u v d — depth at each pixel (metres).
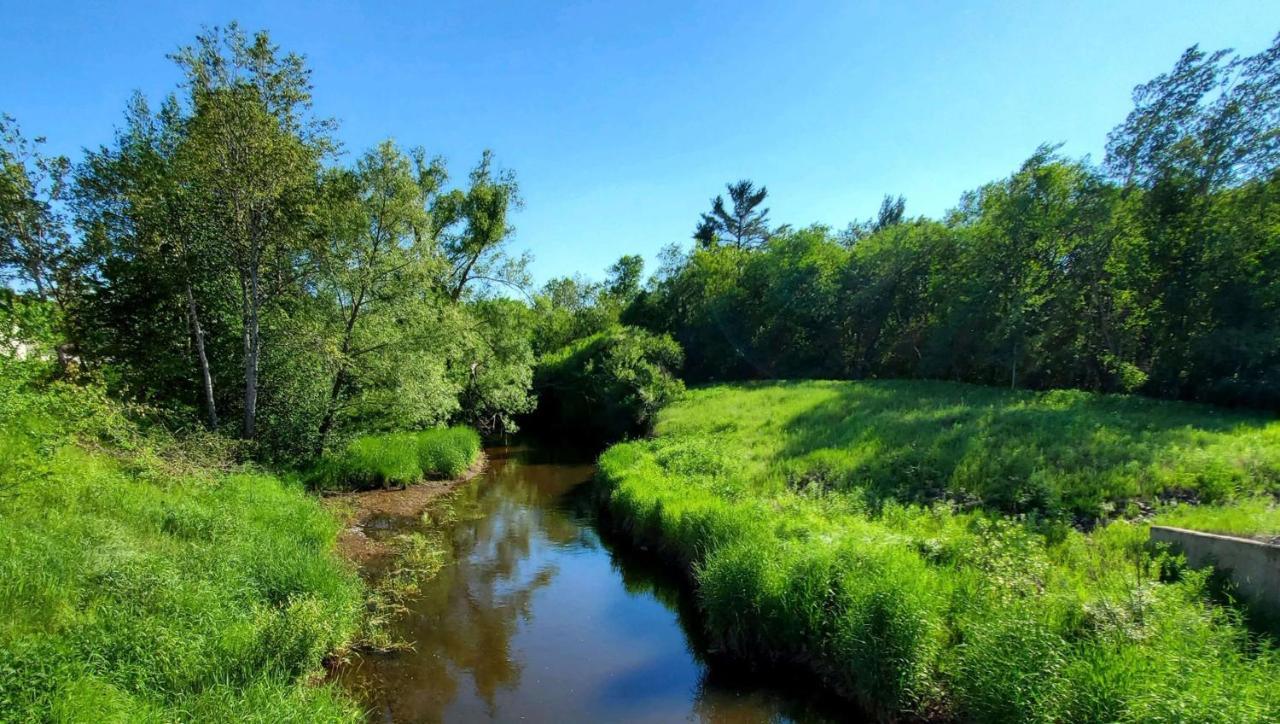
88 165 15.38
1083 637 6.44
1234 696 4.98
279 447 17.77
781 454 16.94
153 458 12.19
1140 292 23.17
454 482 21.45
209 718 5.71
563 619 10.59
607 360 32.28
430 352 19.84
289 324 17.52
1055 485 11.18
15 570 6.83
